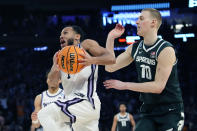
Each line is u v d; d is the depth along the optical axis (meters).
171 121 3.50
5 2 15.81
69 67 3.29
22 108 14.37
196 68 16.64
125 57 3.88
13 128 13.01
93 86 3.66
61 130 3.57
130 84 3.37
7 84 16.62
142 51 3.64
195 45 11.66
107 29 9.62
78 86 3.66
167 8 8.88
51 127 3.50
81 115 3.58
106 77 15.62
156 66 3.52
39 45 12.68
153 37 3.59
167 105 3.55
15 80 16.95
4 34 12.65
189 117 13.63
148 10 3.64
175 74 3.59
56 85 5.62
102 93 14.97
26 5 15.55
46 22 14.49
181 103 3.61
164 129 3.51
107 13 9.52
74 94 3.64
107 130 13.52
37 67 17.14
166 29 9.26
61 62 3.33
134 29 9.33
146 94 3.60
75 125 3.68
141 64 3.64
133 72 16.34
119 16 9.42
